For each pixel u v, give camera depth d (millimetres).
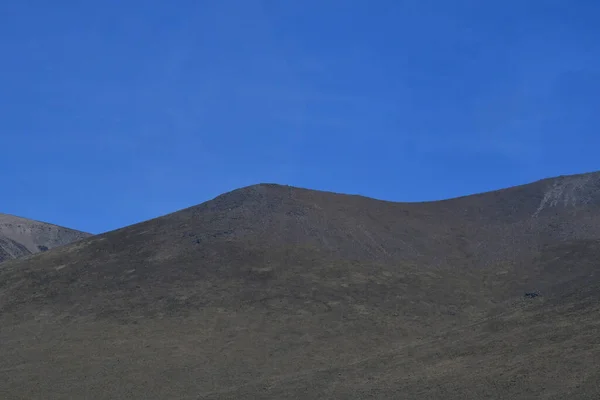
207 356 55688
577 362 43438
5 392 51031
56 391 51062
